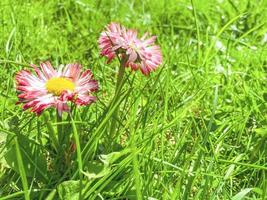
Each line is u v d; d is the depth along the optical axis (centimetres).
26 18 49
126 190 29
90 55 46
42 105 28
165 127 30
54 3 55
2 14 48
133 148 27
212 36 49
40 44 47
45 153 31
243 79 40
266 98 38
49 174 30
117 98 30
